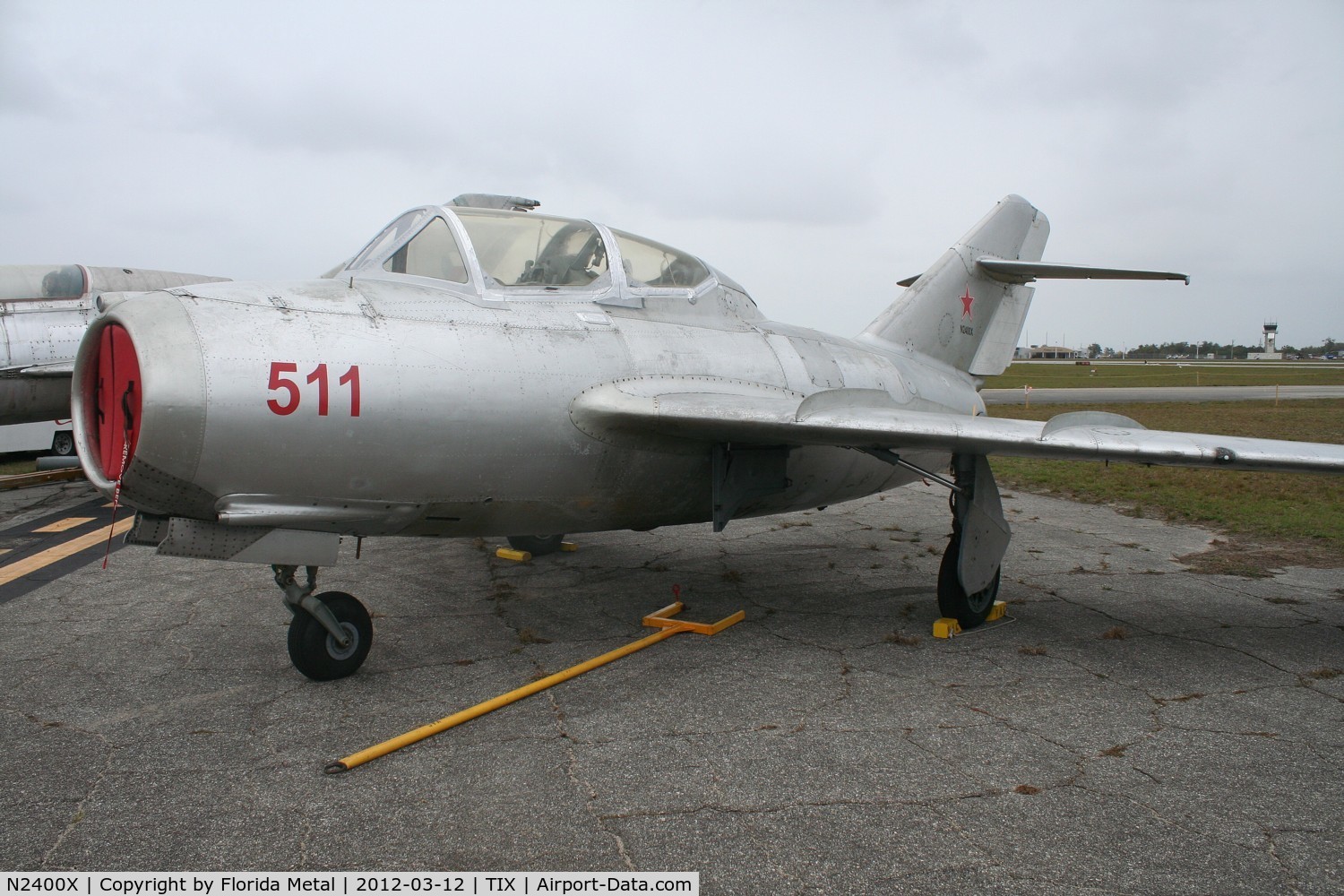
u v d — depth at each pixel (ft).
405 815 11.52
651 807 11.75
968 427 17.42
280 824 11.27
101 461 15.69
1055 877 10.15
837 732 14.35
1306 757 13.52
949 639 19.76
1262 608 22.56
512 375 16.92
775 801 11.94
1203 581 25.72
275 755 13.33
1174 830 11.26
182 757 13.25
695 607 22.35
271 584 24.20
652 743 13.88
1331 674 17.35
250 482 14.78
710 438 19.01
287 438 14.71
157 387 13.79
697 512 21.39
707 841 10.89
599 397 17.69
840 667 17.72
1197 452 16.49
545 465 17.48
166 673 17.10
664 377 19.29
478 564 27.37
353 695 15.92
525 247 19.29
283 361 14.74
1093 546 31.14
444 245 18.66
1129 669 17.70
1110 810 11.76
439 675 17.07
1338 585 25.14
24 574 25.36
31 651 18.40
